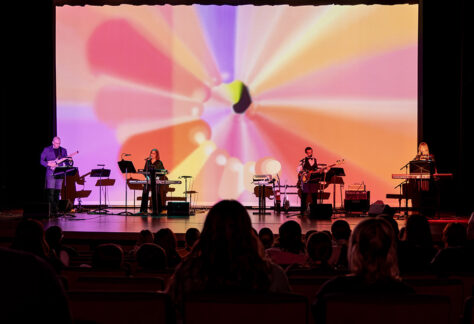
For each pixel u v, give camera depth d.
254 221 8.23
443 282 2.34
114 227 7.21
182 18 11.19
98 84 11.21
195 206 11.05
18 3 10.87
